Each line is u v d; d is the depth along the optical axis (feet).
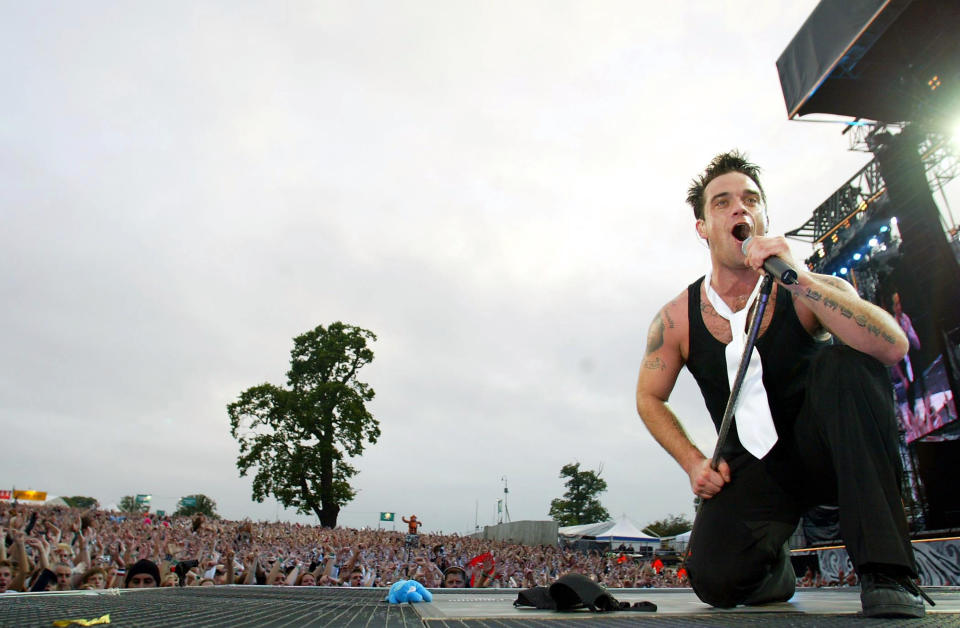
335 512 122.93
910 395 54.49
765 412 6.81
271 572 32.55
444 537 99.81
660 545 112.37
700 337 7.76
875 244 59.31
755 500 6.89
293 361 134.10
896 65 50.39
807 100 52.49
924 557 50.88
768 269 5.99
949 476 51.06
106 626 3.32
